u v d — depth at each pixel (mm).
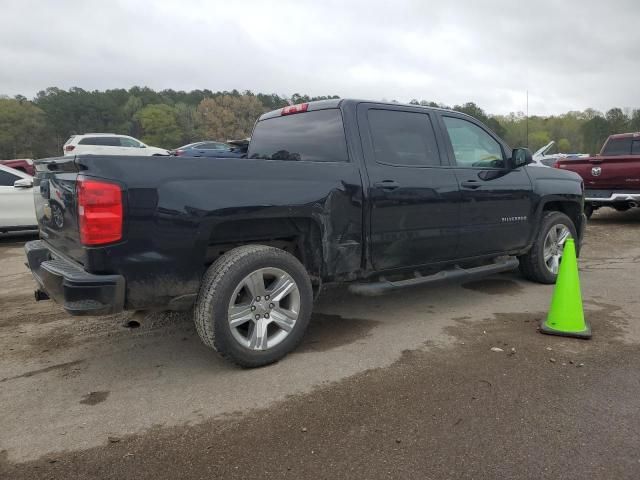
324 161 4113
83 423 2883
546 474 2357
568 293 4148
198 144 21516
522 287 5781
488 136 5227
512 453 2520
